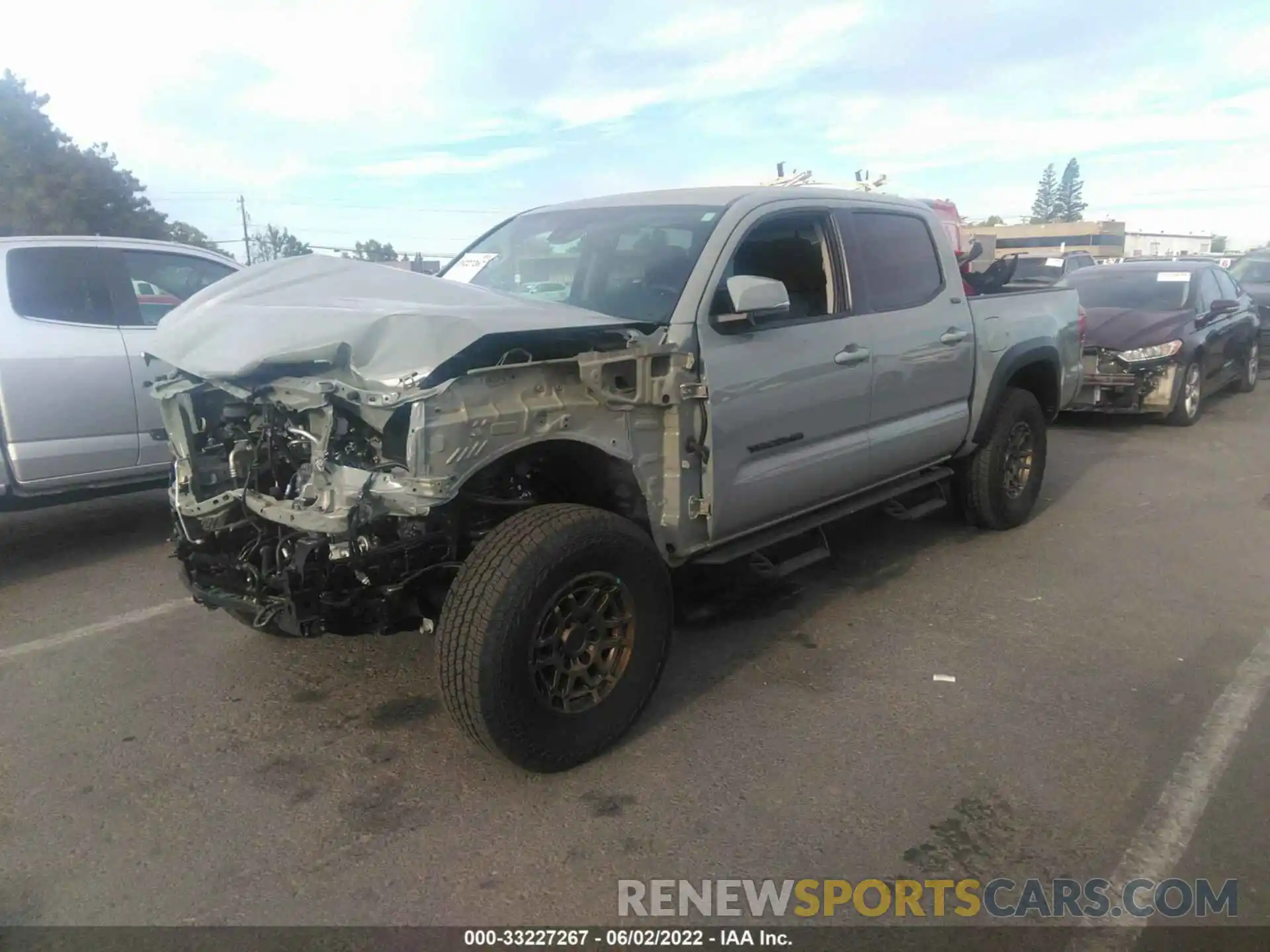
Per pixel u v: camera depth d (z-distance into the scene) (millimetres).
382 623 3219
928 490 6242
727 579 5129
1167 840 2924
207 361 3172
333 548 2945
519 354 3146
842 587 5156
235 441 3596
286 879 2746
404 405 2838
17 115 46219
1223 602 4926
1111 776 3281
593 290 3957
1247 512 6676
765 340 3920
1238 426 10289
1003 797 3156
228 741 3525
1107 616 4734
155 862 2820
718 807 3104
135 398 5516
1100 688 3949
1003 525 6121
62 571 5473
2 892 2686
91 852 2869
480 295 3545
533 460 3447
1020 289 6773
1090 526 6344
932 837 2947
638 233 4141
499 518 3461
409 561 3150
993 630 4562
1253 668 4125
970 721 3668
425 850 2881
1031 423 6117
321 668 4141
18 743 3508
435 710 3768
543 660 3164
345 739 3543
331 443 2982
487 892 2695
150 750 3465
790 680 4023
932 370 4996
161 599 5000
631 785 3230
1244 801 3127
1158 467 8180
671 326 3561
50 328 5246
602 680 3373
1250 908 2635
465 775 3291
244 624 4109
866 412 4562
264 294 3625
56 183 45438
